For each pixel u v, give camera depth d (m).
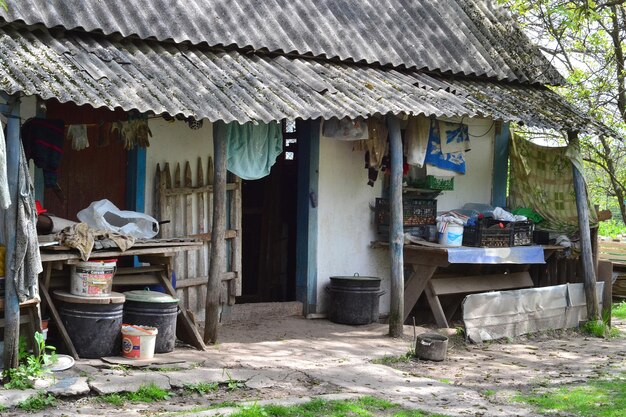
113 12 10.09
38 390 7.70
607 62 17.62
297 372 9.21
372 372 9.48
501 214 12.93
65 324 8.92
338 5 12.49
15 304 7.89
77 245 8.78
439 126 12.64
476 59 12.73
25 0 9.43
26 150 9.20
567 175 13.77
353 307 11.94
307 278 12.31
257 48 10.77
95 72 8.93
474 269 13.66
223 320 11.61
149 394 8.00
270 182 13.41
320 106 9.91
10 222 7.84
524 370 10.17
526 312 12.09
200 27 10.62
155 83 9.22
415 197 13.23
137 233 9.94
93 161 10.78
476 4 14.14
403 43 12.34
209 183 11.54
